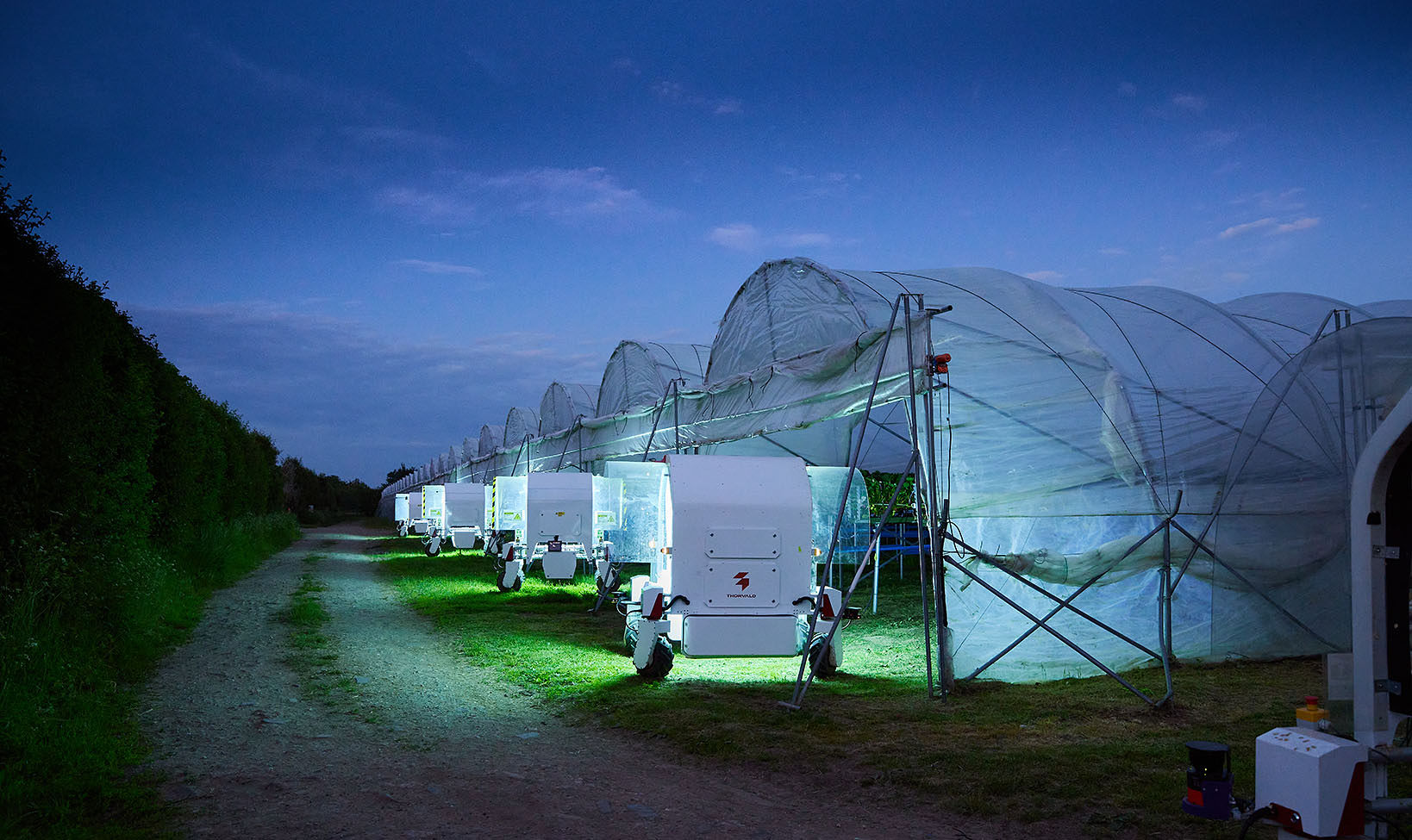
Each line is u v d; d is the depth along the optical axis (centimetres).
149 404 1275
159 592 1237
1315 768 352
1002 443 985
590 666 992
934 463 852
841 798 556
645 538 1459
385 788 569
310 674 938
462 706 805
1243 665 966
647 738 698
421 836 488
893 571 2000
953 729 709
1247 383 1070
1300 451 666
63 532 940
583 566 2114
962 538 951
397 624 1333
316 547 3322
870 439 1947
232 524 2442
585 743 688
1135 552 873
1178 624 974
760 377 1262
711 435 1431
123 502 1168
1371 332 475
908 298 887
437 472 5831
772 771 609
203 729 707
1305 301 1555
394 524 6469
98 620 961
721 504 902
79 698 720
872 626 1319
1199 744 403
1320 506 677
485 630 1266
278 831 490
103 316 1042
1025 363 1026
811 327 1381
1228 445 1003
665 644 921
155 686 859
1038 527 959
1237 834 477
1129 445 982
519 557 1784
